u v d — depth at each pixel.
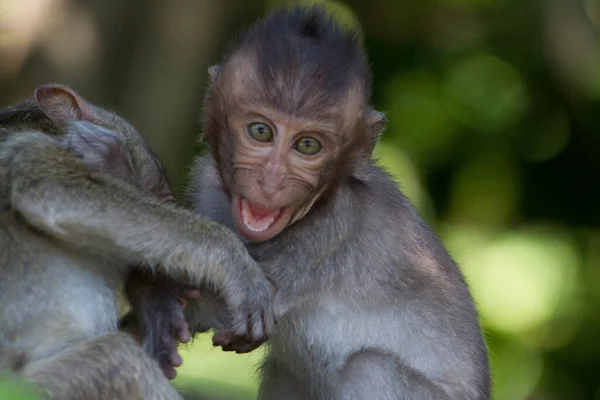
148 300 12.52
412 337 14.02
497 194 34.66
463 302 14.60
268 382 14.66
